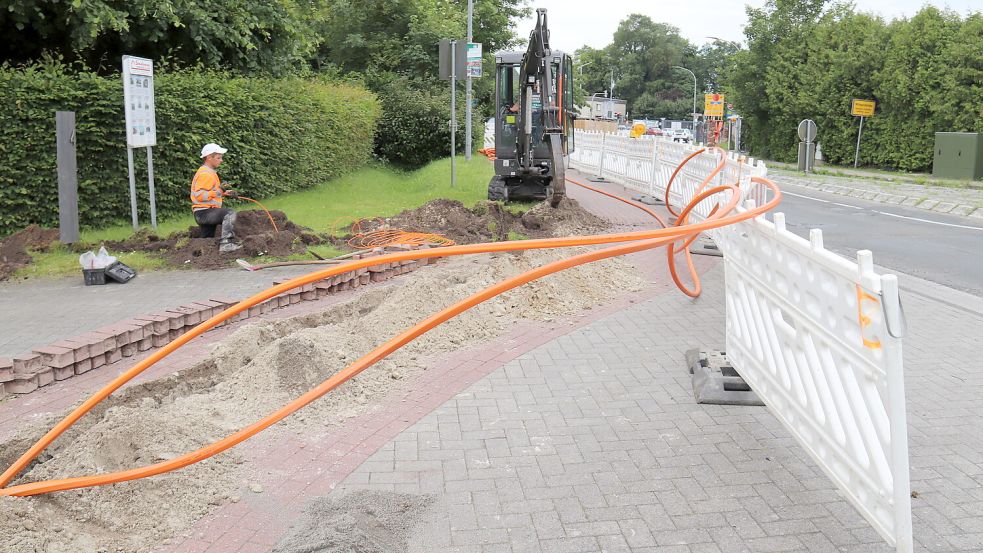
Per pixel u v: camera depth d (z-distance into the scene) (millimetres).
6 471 4164
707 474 4359
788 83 43594
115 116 12641
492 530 3771
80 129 12227
